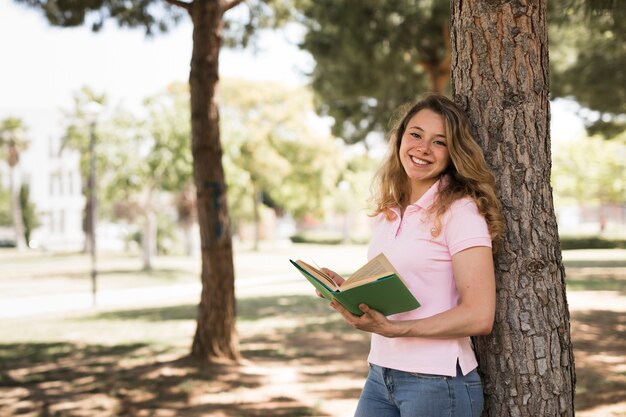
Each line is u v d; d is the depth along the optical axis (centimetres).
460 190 249
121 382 692
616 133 1736
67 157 5938
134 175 2111
